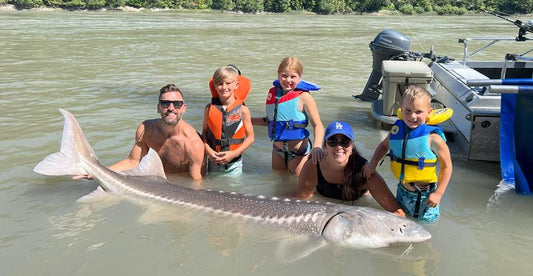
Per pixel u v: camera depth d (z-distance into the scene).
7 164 5.05
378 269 3.15
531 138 4.65
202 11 66.62
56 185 4.54
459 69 7.05
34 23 31.62
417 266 3.19
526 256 3.34
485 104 5.20
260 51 17.56
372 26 35.16
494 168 5.11
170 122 4.66
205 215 3.88
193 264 3.19
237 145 5.05
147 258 3.25
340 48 19.02
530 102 4.61
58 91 9.21
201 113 7.49
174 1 66.62
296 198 4.44
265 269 3.13
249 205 3.89
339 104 8.44
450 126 6.08
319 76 11.91
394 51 7.99
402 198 4.04
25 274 3.04
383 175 4.95
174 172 5.09
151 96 8.80
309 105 4.94
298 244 3.46
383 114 6.68
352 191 4.20
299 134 4.99
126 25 31.80
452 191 4.51
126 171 4.54
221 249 3.38
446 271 3.13
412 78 6.39
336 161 4.02
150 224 3.75
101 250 3.35
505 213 4.05
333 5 62.84
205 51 17.27
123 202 4.16
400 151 3.93
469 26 35.50
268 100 5.12
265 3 67.44
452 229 3.74
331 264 3.20
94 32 25.06
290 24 37.44
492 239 3.58
